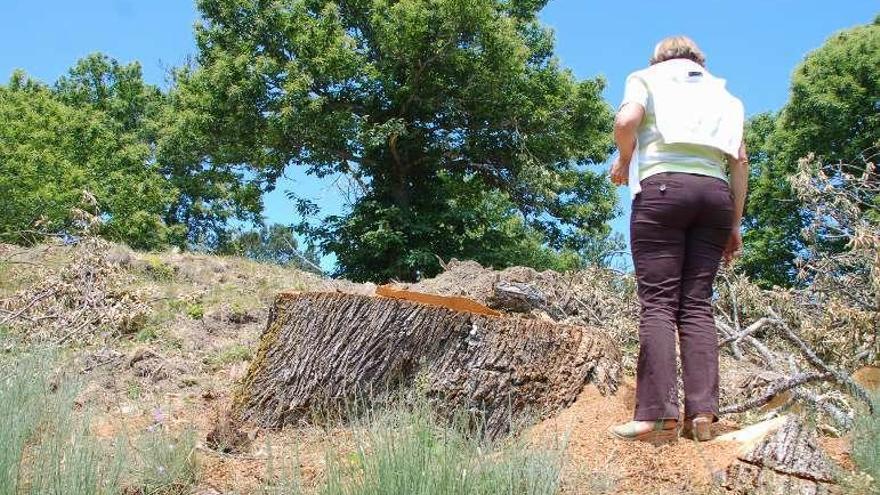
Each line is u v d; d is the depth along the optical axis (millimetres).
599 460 3754
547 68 28719
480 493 3104
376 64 26469
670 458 3707
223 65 25156
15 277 8977
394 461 3135
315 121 24797
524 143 27047
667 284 3967
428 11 25203
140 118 40375
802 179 6434
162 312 8078
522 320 4371
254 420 4469
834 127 26031
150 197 34281
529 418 4133
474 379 4254
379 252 25078
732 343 5992
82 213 7879
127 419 4723
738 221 4246
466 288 8367
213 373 6367
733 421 4930
